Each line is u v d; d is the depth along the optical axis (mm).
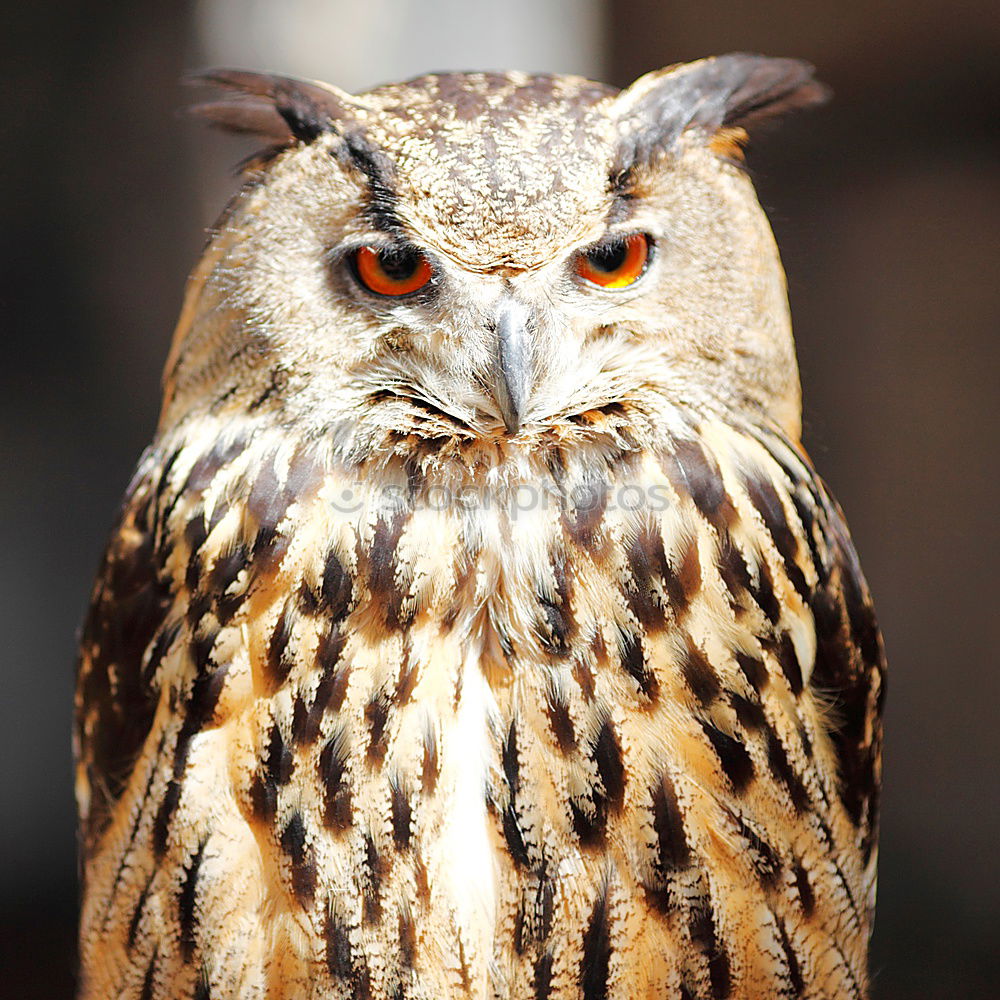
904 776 5379
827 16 5223
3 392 5832
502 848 3867
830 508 3916
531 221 3859
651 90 3885
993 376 5230
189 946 3885
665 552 3867
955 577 5309
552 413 3877
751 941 3879
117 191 5629
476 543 3869
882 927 5250
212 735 3875
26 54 5504
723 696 3867
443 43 5402
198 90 4176
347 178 3867
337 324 3873
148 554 3906
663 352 3881
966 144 5234
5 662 5762
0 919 5480
